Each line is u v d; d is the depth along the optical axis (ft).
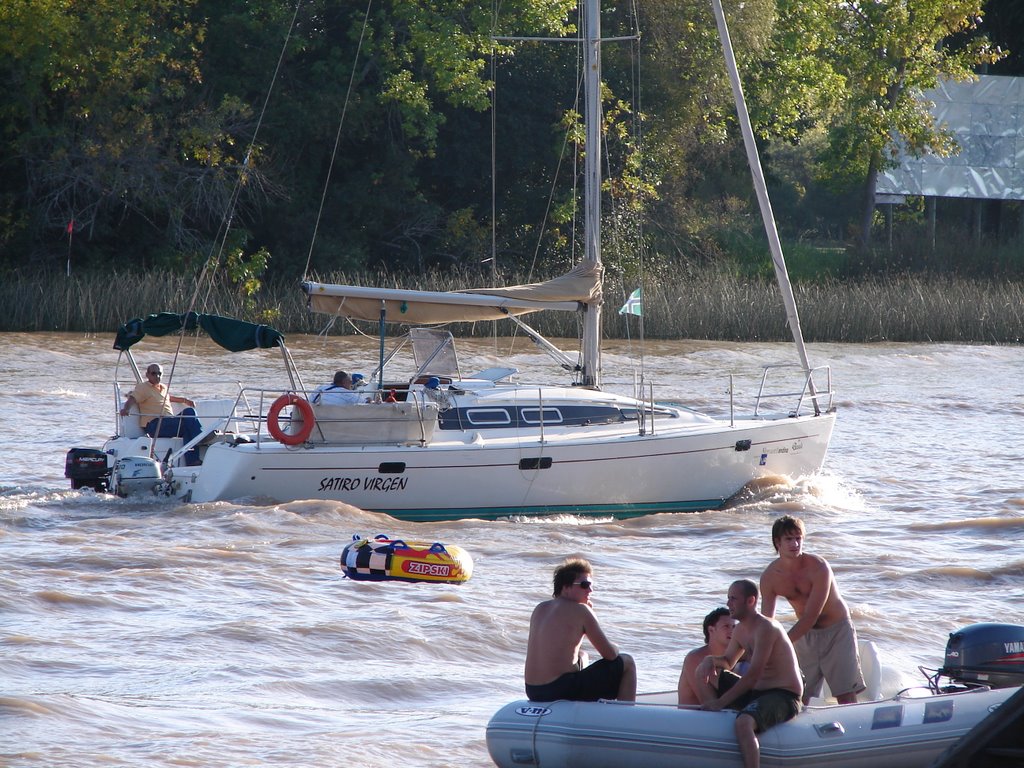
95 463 187.93
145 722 95.55
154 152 507.71
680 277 550.77
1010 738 83.46
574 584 92.02
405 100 536.42
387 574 144.05
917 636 127.95
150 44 508.12
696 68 584.40
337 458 176.65
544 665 91.25
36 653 112.47
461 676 113.39
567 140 535.19
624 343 457.68
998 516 193.26
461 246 575.79
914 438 279.08
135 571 144.15
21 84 496.23
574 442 183.11
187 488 181.78
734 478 194.90
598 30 201.46
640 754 85.92
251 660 114.32
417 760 90.58
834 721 87.40
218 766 86.33
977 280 582.76
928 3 637.71
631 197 570.87
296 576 146.41
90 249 528.22
